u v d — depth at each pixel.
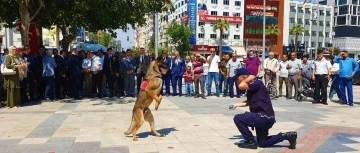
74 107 10.36
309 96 12.17
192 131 7.09
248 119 5.62
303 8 79.69
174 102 11.62
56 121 8.13
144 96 6.26
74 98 12.46
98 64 12.71
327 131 7.18
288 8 78.00
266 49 75.31
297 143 6.18
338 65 12.18
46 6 14.09
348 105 11.44
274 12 76.31
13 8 14.46
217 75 13.48
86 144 6.05
